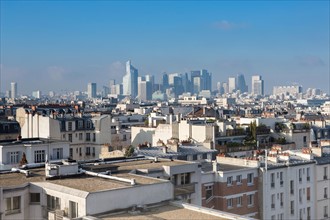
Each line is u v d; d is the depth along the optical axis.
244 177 86.75
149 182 53.94
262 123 143.38
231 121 148.25
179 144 109.50
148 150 101.19
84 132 148.75
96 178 57.72
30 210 53.22
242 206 86.00
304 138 142.25
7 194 51.06
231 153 122.19
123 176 58.78
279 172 92.31
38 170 64.88
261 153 104.50
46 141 92.94
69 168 59.59
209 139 119.88
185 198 67.06
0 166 84.00
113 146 133.50
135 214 48.97
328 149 109.81
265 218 89.00
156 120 169.88
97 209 47.91
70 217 48.97
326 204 100.62
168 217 47.88
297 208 94.75
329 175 101.62
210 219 47.16
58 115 156.25
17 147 86.12
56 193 50.97
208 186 82.12
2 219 50.44
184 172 67.75
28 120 142.38
